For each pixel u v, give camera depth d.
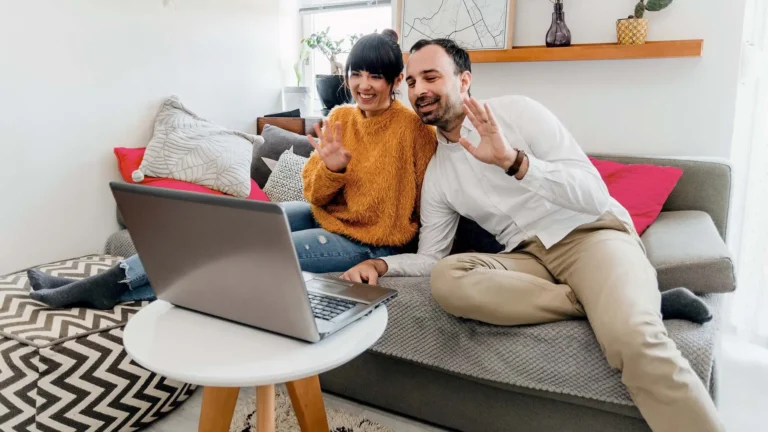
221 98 2.66
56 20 1.95
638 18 2.00
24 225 1.93
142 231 1.03
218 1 2.58
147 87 2.30
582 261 1.35
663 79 2.09
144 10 2.25
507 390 1.39
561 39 2.14
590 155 2.10
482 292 1.30
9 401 1.34
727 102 2.01
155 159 2.17
